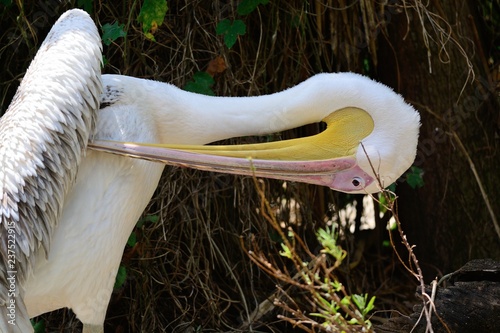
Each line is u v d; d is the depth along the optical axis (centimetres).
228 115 514
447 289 513
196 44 659
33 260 429
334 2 671
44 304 474
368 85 514
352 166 521
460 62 679
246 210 665
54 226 442
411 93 690
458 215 692
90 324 492
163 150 477
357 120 520
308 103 514
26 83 461
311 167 518
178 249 652
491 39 728
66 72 452
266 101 516
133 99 502
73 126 445
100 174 473
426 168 694
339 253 421
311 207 698
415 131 516
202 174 653
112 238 479
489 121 690
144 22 587
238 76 663
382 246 745
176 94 515
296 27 672
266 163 512
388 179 523
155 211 658
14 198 418
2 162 422
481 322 504
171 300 663
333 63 698
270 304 644
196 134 518
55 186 436
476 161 688
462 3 682
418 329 512
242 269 679
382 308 688
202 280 662
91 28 480
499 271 521
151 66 659
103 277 484
